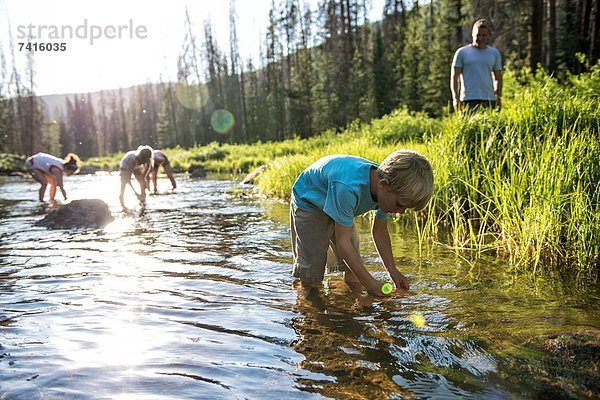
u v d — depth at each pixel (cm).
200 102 6303
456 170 483
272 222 565
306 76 4359
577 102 486
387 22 4784
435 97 2897
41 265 375
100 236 507
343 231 272
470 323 222
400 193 247
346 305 258
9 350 203
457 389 163
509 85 960
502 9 1975
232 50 6062
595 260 321
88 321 239
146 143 7738
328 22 4934
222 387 167
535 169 389
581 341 185
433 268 328
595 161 377
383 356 191
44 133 6638
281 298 276
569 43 2177
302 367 183
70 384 170
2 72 5281
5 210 814
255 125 5422
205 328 227
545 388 160
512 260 341
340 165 285
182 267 357
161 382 171
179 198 901
